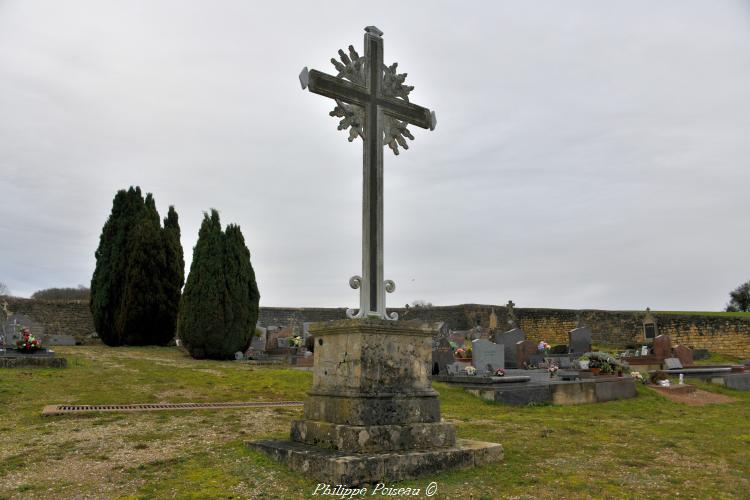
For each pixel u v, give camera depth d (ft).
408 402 21.29
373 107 24.38
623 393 47.70
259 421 29.30
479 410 38.45
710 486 18.84
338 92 23.48
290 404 36.17
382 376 20.97
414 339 22.13
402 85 25.72
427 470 19.58
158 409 31.96
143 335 73.51
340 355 21.42
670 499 17.35
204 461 21.11
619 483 19.04
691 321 109.91
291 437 22.38
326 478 18.22
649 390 50.67
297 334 97.86
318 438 20.95
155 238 73.41
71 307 95.25
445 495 17.46
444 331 90.84
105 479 18.97
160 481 18.74
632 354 83.41
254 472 19.51
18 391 35.50
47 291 178.19
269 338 78.64
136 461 21.12
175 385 41.47
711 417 38.52
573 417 37.04
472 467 20.74
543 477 19.58
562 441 26.32
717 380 60.39
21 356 47.11
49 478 19.06
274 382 45.37
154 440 24.49
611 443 26.09
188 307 64.75
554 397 43.68
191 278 65.67
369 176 23.82
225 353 65.92
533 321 130.62
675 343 111.45
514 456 22.59
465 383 46.03
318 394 21.91
